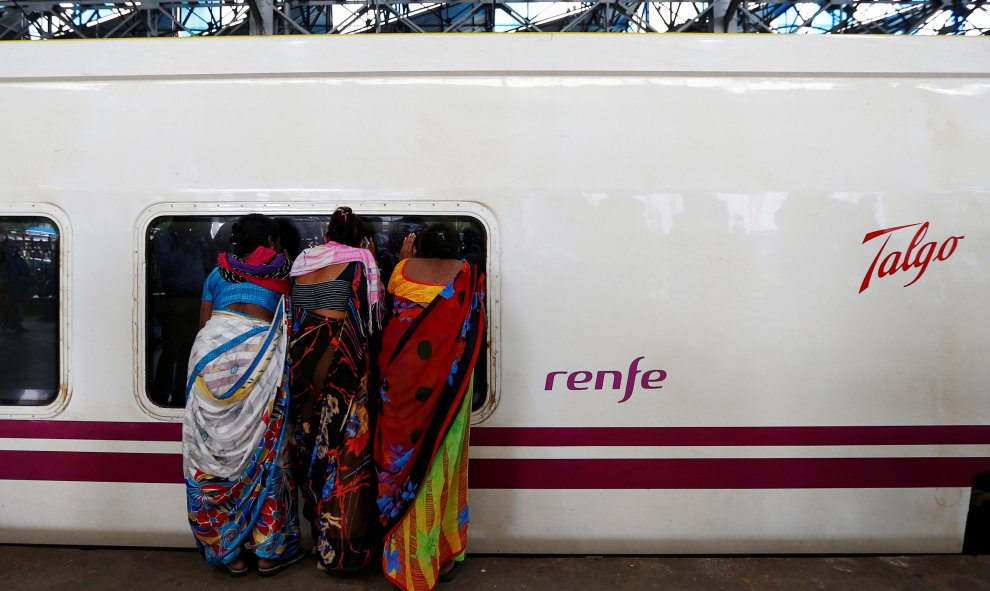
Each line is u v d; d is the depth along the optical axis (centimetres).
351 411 211
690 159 230
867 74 231
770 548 237
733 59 230
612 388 231
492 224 229
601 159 230
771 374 231
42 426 236
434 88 231
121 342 233
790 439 232
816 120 231
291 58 231
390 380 202
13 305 235
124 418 234
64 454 237
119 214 231
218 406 204
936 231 230
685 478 234
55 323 235
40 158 233
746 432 232
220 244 232
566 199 229
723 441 232
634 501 234
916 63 230
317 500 215
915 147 231
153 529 238
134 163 232
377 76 232
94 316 233
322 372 214
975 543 256
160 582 218
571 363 230
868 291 230
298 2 956
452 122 231
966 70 230
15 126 234
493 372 230
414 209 230
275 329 212
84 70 232
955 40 231
